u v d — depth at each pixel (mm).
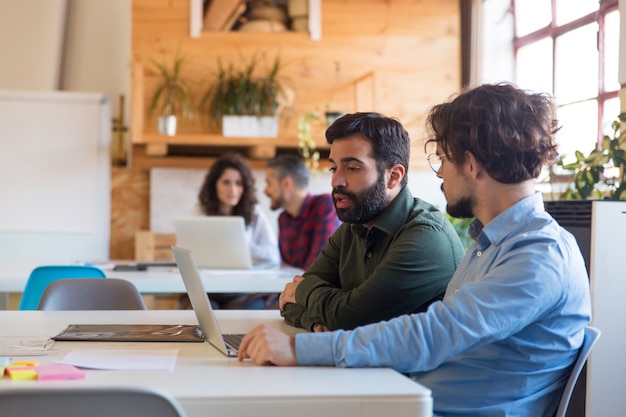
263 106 5699
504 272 1554
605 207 2643
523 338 1591
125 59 6301
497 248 1663
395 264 2127
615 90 4383
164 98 5730
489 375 1606
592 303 2639
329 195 4496
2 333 2037
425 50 5898
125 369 1543
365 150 2201
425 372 1661
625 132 3271
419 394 1336
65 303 2908
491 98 1665
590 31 4660
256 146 5762
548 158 1691
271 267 4461
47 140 5875
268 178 4590
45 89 6199
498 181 1671
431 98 5906
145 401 1218
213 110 5766
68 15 6258
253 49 5797
